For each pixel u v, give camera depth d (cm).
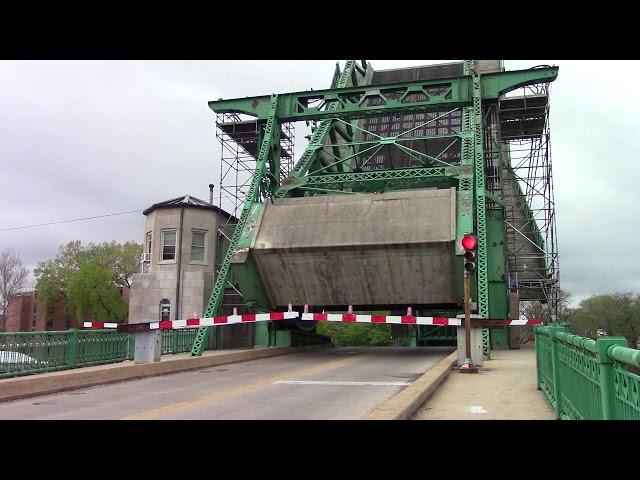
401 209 2050
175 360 1631
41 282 6222
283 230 2112
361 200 2119
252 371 1642
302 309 2347
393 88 2450
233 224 2894
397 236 1980
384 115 2502
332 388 1231
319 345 2880
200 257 2708
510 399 1018
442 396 1062
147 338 1605
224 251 2827
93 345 1611
